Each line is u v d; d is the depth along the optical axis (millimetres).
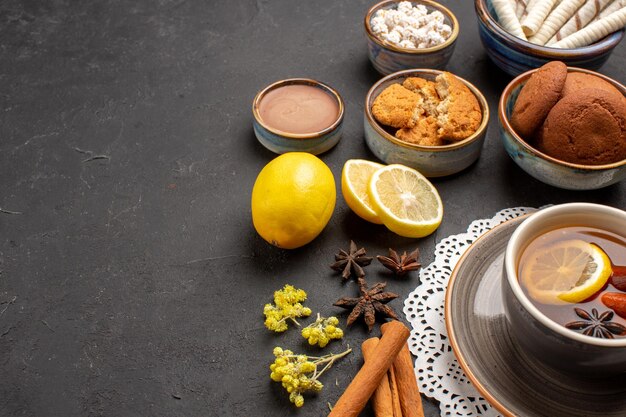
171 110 1748
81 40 1936
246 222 1502
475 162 1611
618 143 1413
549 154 1460
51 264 1438
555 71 1471
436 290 1300
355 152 1641
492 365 1104
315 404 1216
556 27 1713
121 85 1814
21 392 1250
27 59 1885
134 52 1901
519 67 1696
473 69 1834
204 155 1643
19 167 1629
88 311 1358
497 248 1229
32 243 1478
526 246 1122
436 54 1704
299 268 1416
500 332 1142
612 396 1065
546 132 1455
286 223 1335
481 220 1425
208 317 1343
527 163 1454
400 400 1170
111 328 1331
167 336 1314
